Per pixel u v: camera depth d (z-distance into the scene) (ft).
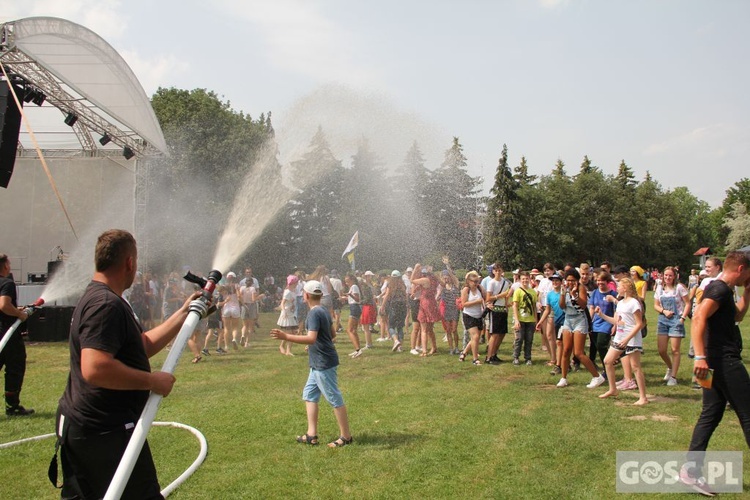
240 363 37.19
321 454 18.34
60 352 42.04
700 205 381.60
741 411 14.69
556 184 229.25
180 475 16.69
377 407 24.40
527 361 35.42
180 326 11.00
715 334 15.17
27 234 66.69
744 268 15.07
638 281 32.01
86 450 9.46
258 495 15.20
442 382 29.96
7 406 23.57
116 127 60.75
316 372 19.31
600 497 14.83
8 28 42.50
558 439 19.51
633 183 270.87
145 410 9.18
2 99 42.91
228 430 21.20
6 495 15.43
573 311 28.32
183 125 105.50
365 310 44.06
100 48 49.62
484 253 167.94
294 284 41.42
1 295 21.97
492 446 18.94
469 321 35.63
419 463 17.40
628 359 27.61
